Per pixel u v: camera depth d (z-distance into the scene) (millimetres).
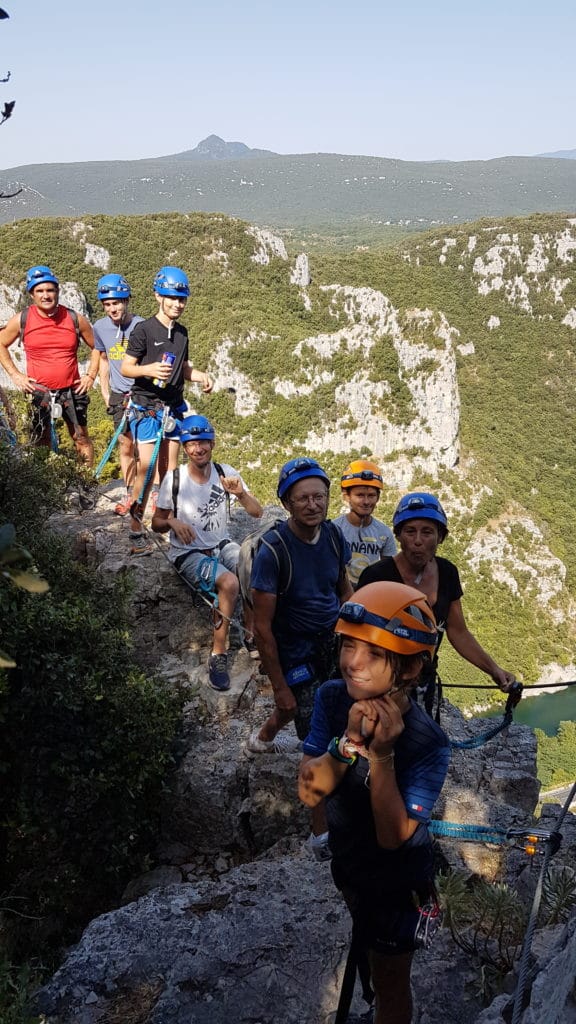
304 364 127375
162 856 6207
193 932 4105
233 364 130125
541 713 93375
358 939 2838
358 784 2660
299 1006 3652
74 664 5828
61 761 5719
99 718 5910
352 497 6059
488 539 124938
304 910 4223
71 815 5832
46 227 149125
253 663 7355
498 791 6148
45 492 8109
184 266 159625
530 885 4562
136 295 155875
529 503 141500
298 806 6023
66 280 146625
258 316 140375
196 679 7168
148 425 7949
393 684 2525
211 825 6141
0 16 1932
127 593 7133
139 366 7672
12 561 1678
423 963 3699
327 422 129000
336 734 2836
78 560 8102
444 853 4820
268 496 124125
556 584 124000
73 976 3906
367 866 2730
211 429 6773
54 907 5730
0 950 4914
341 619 2549
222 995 3723
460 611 4582
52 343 9078
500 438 166375
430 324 127500
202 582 6934
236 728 6672
